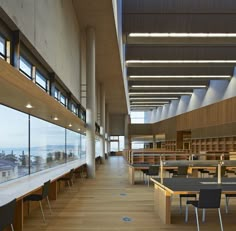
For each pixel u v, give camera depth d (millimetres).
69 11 7352
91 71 9547
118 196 6590
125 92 19453
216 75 16406
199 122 16656
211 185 4504
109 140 31359
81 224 4297
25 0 3906
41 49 4688
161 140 25891
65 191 7277
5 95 3523
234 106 12547
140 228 4102
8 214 2885
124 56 14250
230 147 12938
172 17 10961
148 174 8250
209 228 4117
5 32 3631
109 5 7898
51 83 5918
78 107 10070
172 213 4961
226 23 10945
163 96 25203
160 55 14195
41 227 4145
